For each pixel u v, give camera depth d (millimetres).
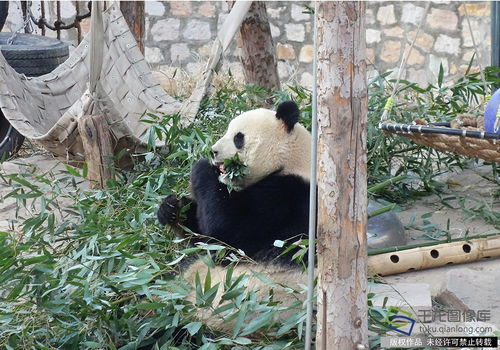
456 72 18391
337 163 5199
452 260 7910
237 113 10953
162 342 6520
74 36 20625
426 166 10406
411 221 9062
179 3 20094
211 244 6918
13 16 20094
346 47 5078
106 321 6480
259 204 6949
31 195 8078
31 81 12727
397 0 18641
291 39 19797
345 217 5262
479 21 18000
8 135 13367
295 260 6770
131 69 12273
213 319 6723
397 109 10953
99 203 8680
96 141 9648
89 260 7164
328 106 5156
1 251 7027
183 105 10719
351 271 5336
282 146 6996
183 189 8719
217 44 10445
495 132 7738
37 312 6652
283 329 6129
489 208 9359
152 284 7164
